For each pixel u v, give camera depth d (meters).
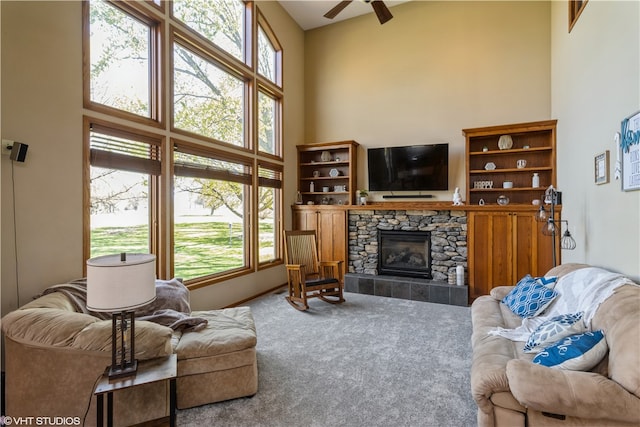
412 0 5.41
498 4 4.88
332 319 3.86
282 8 5.61
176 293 2.93
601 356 1.61
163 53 3.43
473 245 4.57
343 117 5.96
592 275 2.36
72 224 2.64
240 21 4.73
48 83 2.47
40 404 1.82
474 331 2.53
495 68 4.88
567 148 3.77
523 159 4.64
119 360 1.82
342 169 5.93
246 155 4.67
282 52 5.57
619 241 2.40
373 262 5.29
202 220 4.07
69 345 1.79
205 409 2.13
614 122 2.48
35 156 2.39
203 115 4.06
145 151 3.29
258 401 2.21
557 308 2.48
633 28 2.19
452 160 5.13
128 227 3.19
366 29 5.79
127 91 3.17
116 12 3.08
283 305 4.45
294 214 5.90
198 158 3.96
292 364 2.72
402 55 5.50
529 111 4.68
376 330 3.49
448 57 5.18
